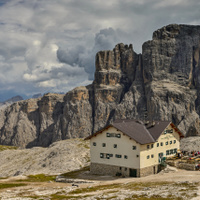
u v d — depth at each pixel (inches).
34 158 6742.1
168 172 3181.6
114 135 3430.1
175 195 1921.8
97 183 3029.0
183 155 3907.5
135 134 3358.8
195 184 2207.2
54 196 2297.0
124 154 3336.6
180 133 3919.8
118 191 2278.5
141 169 3221.0
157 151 3506.4
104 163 3523.6
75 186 2896.2
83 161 5511.8
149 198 1934.1
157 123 3752.5
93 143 3639.3
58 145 7116.1
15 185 3171.8
